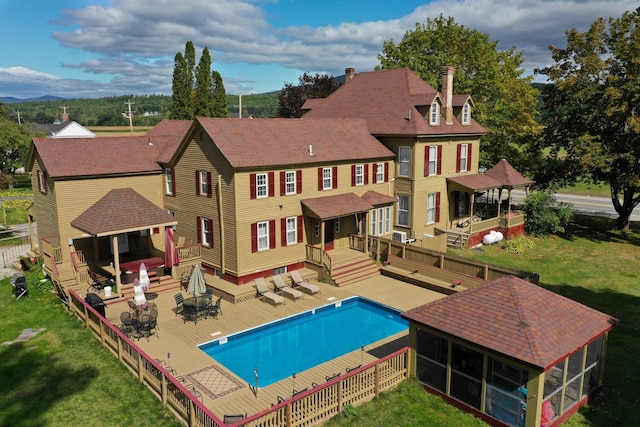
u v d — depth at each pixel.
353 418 13.70
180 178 28.34
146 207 24.66
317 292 24.70
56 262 26.05
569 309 14.67
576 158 35.28
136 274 24.89
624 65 34.31
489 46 44.28
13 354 17.47
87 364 16.72
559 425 13.52
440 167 33.19
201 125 25.19
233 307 22.83
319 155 27.69
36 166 28.17
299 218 27.23
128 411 13.95
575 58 36.62
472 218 34.16
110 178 27.91
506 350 12.69
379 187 31.62
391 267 27.97
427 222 33.34
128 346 16.22
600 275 27.75
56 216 26.25
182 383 15.53
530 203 36.09
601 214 44.41
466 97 34.34
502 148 44.34
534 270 28.50
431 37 45.44
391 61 48.00
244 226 24.86
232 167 23.75
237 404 14.34
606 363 17.06
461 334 13.82
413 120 31.42
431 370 15.19
